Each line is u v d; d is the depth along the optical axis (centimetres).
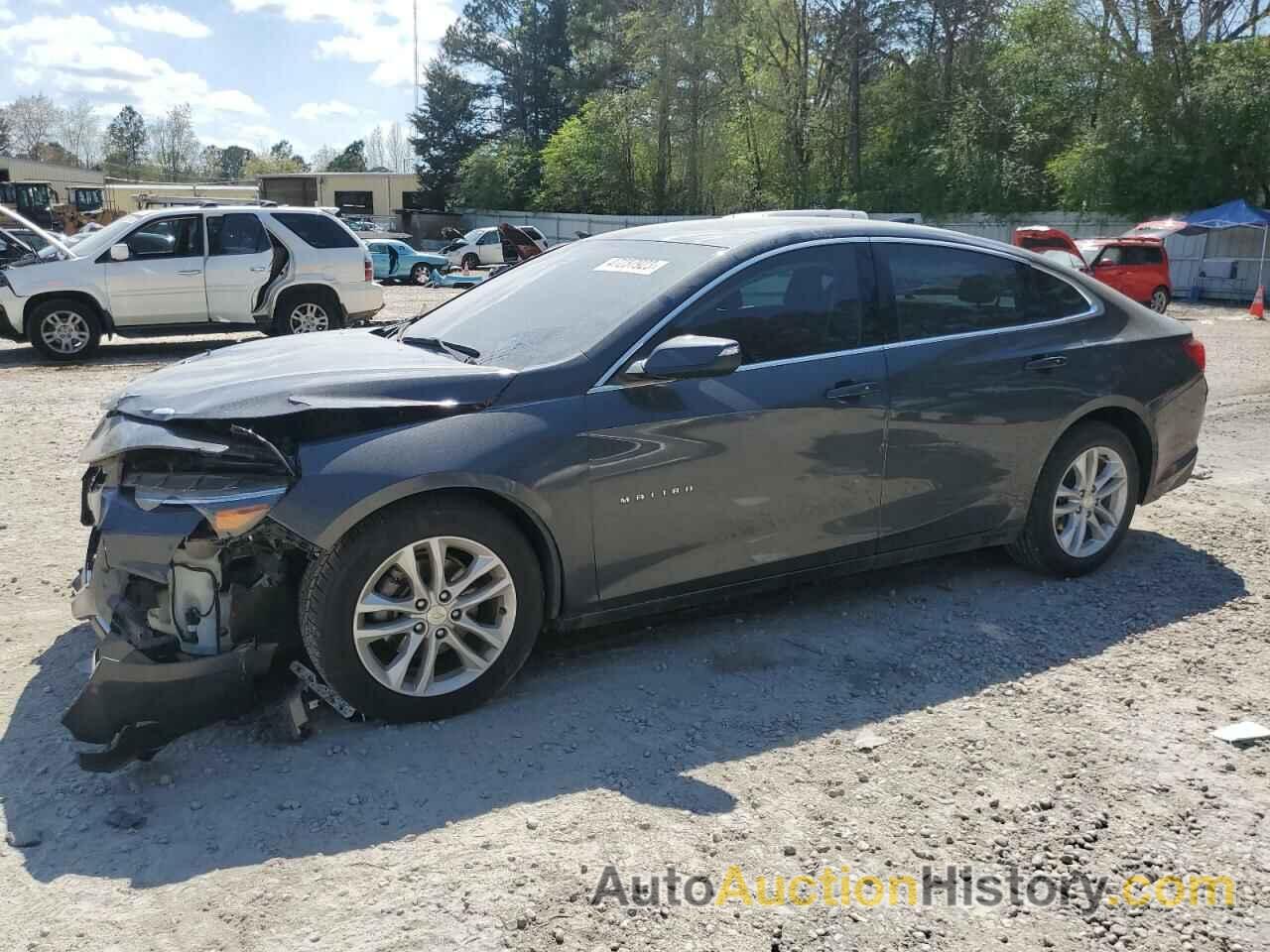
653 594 391
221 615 330
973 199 3803
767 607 464
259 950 246
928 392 436
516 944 249
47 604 458
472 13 6122
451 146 6097
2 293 1212
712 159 4472
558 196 5059
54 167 5072
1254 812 312
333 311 1345
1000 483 465
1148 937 259
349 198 5625
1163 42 3284
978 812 309
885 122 4203
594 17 5191
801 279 418
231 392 347
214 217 1284
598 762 332
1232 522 605
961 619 454
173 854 283
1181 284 2983
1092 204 3422
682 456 382
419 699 349
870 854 288
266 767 326
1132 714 371
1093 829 302
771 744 345
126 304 1250
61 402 954
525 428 355
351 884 271
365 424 342
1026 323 477
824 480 416
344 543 331
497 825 297
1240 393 1084
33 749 336
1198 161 3188
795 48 4250
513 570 356
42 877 273
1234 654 421
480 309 448
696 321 392
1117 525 508
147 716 315
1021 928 261
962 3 3894
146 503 326
